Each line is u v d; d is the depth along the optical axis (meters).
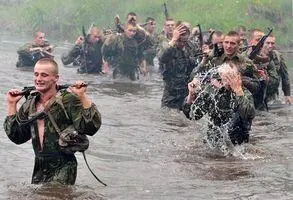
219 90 9.11
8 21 36.47
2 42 28.25
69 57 19.27
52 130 6.67
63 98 6.62
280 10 27.97
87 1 32.00
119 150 8.85
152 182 7.12
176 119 11.45
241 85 9.16
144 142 9.41
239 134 9.07
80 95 6.52
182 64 12.53
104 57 17.91
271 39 13.09
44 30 33.28
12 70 18.66
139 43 17.77
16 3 38.78
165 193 6.65
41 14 33.78
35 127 6.71
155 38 18.70
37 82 6.64
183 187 6.90
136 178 7.30
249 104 8.84
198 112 9.25
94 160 8.20
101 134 9.88
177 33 12.49
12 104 6.76
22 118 6.73
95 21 31.38
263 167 7.95
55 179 6.73
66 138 6.55
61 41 30.14
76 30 31.53
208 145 9.21
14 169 7.68
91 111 6.50
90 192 6.57
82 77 17.75
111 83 16.78
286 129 10.66
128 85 16.52
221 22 27.08
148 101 13.62
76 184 6.88
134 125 10.73
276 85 13.15
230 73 8.95
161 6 29.78
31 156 8.41
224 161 8.32
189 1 29.19
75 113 6.58
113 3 31.59
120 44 17.50
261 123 11.19
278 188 6.91
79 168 7.73
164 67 12.60
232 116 9.07
